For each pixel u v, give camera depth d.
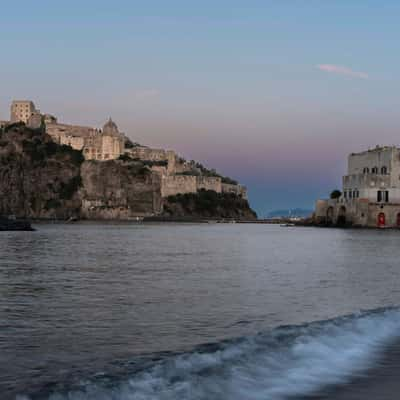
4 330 25.48
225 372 18.39
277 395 16.86
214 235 153.50
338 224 186.12
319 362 19.89
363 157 184.50
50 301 34.09
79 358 20.61
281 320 28.56
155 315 29.62
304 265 61.94
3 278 46.28
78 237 133.50
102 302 33.88
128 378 17.31
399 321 26.27
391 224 171.12
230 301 34.69
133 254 77.88
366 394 17.02
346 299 36.19
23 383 17.36
